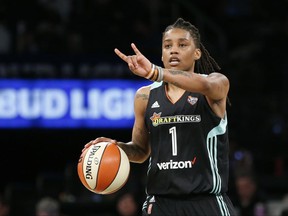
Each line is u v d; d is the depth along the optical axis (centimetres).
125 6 3738
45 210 2478
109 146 1326
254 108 3681
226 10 4150
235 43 4081
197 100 1285
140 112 1348
